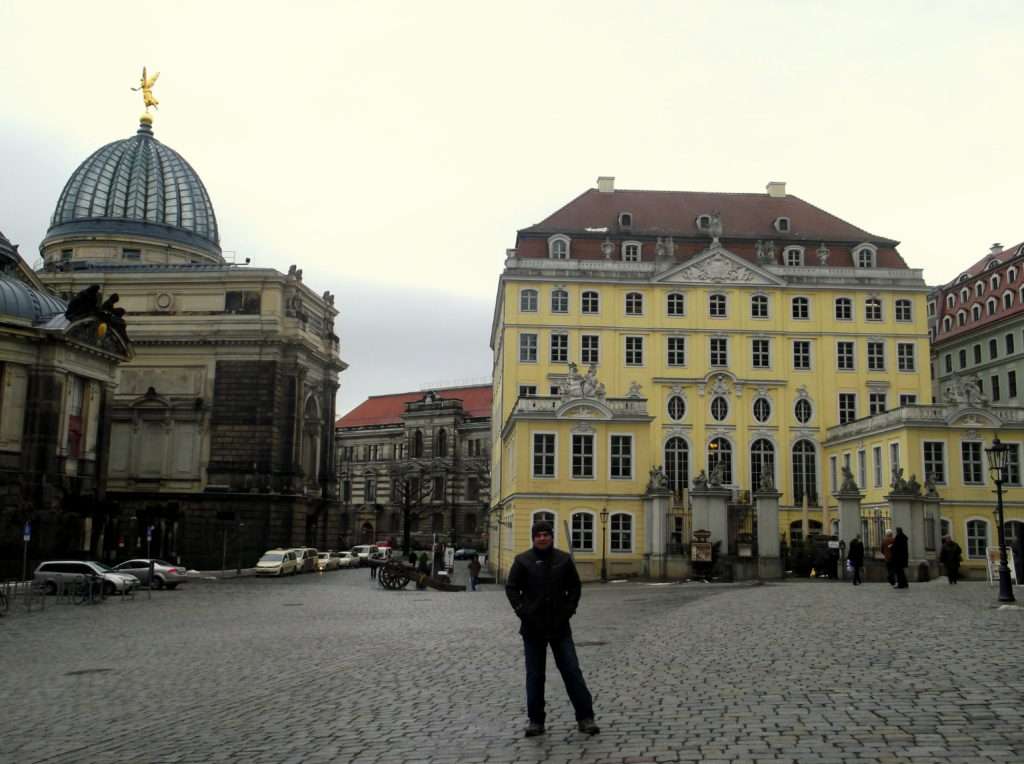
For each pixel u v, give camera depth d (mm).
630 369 80250
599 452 63500
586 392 64375
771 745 10766
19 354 68250
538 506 62938
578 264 81000
